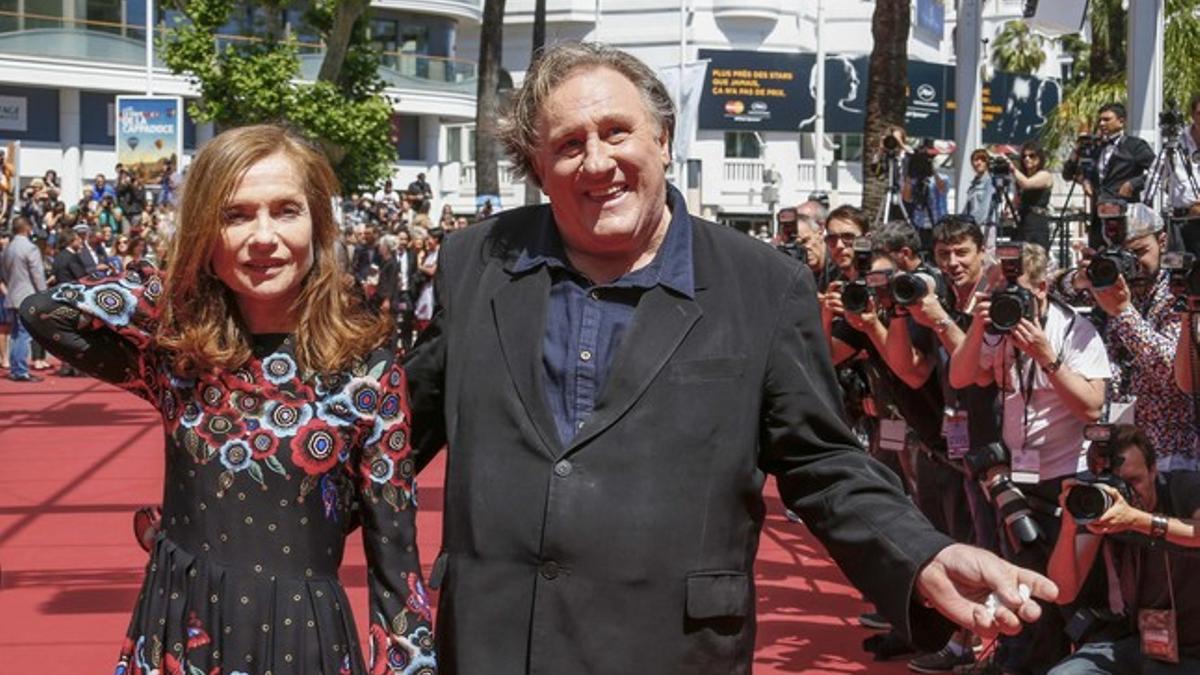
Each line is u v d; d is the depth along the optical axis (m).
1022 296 5.90
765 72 40.62
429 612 3.26
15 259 20.00
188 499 3.21
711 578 3.01
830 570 8.82
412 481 3.29
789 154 41.97
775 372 3.08
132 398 18.16
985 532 6.36
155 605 3.20
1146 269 6.66
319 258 3.26
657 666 2.97
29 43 36.97
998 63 36.12
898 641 6.98
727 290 3.12
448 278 3.29
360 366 3.25
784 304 3.11
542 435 3.05
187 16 24.41
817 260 9.15
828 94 40.75
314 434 3.20
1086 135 10.01
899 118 14.68
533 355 3.10
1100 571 5.55
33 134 38.16
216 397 3.21
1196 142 8.90
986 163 12.38
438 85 43.34
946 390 6.51
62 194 38.25
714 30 42.62
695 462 3.02
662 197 3.16
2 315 21.11
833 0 43.41
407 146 44.16
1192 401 6.05
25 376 20.20
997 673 6.65
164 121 24.97
